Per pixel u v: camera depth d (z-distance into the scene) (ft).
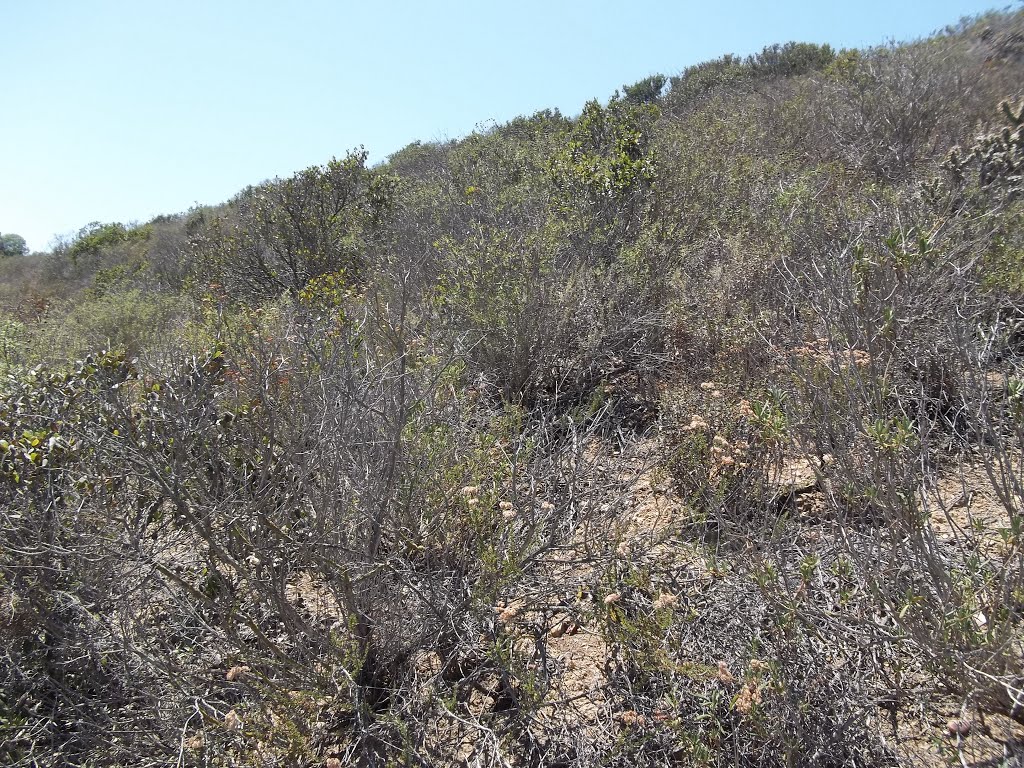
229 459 7.98
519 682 6.50
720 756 5.60
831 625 6.21
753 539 7.27
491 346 12.30
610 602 6.81
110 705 7.00
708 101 34.73
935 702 5.95
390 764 6.16
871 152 19.63
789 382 9.26
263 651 7.05
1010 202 13.38
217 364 9.30
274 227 26.12
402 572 7.41
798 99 27.66
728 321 11.72
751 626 6.61
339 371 8.13
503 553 7.55
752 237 14.24
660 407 10.99
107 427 7.45
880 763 5.59
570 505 8.37
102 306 25.27
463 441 9.17
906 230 10.45
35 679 6.93
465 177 24.85
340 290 16.15
